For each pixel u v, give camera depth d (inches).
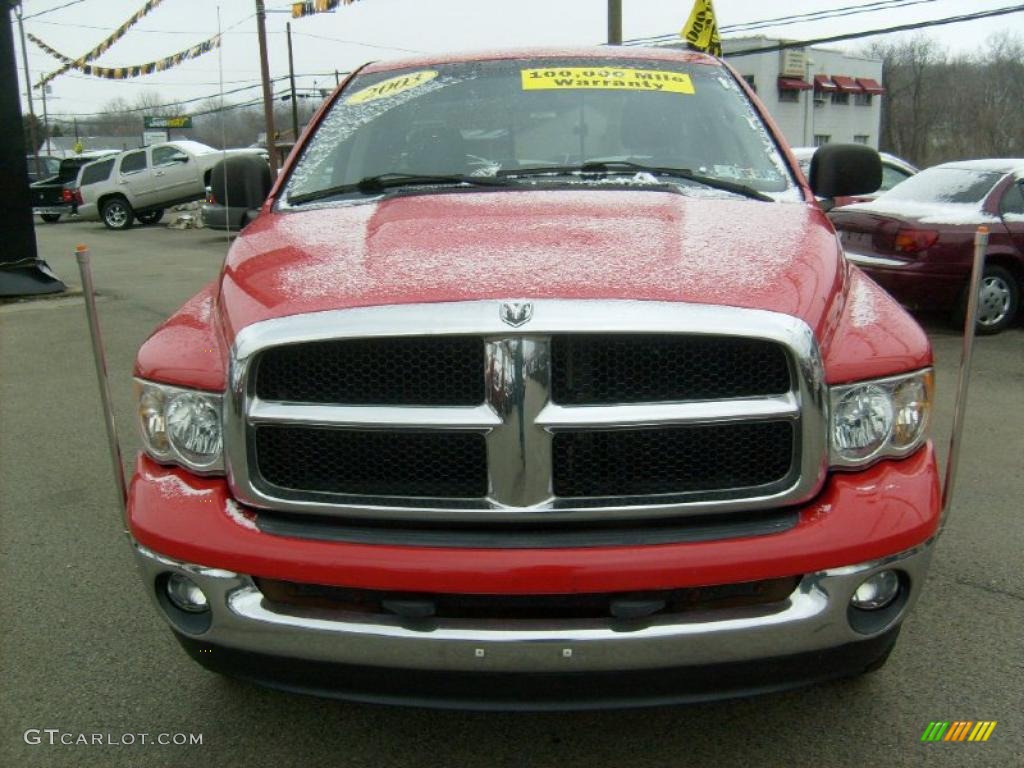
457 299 87.2
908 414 93.7
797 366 86.7
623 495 87.9
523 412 85.7
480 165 136.3
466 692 88.0
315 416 88.4
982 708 111.9
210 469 94.3
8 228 451.5
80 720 114.0
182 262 634.8
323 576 87.3
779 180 135.4
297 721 113.3
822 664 90.5
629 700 88.0
